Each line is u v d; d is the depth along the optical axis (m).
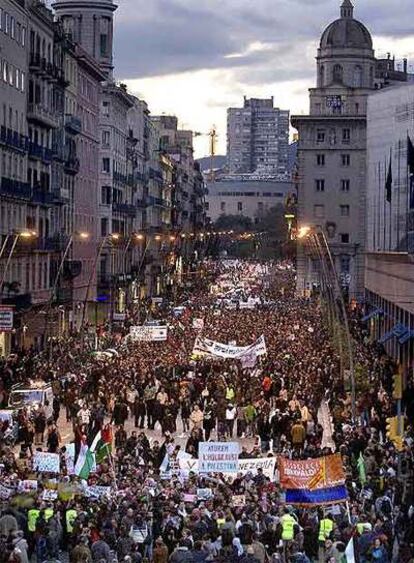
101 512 35.91
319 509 37.62
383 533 33.72
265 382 66.56
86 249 140.00
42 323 103.06
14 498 37.34
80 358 81.94
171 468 45.00
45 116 112.00
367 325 124.88
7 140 98.12
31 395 60.41
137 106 192.88
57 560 33.62
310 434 55.50
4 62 97.44
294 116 185.88
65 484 39.03
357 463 44.47
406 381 73.50
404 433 51.78
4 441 50.94
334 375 71.88
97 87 147.12
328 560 32.38
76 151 133.62
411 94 102.25
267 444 55.12
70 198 129.25
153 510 36.34
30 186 106.25
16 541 32.53
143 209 197.38
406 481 40.81
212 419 60.19
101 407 58.75
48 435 54.09
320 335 103.19
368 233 128.75
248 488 39.66
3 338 94.25
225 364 75.56
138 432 61.88
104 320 129.50
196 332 101.44
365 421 57.56
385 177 113.06
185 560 31.03
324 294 123.81
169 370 73.38
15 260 101.62
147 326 95.69
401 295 94.31
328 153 186.38
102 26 168.75
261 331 104.31
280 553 34.06
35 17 108.44
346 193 185.88
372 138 121.81
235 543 32.81
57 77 115.62
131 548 33.38
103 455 44.53
